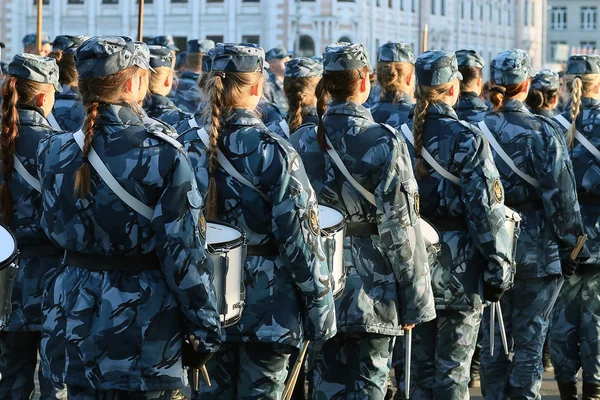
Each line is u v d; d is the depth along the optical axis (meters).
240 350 5.05
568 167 6.75
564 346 7.65
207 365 5.12
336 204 5.57
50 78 6.11
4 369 6.25
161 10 75.62
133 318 4.33
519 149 6.75
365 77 5.58
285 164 4.86
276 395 5.10
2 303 4.90
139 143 4.34
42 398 6.49
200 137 5.11
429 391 6.41
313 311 4.89
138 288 4.35
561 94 13.56
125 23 75.06
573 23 110.00
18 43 74.50
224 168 4.94
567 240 6.80
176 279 4.29
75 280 4.44
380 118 7.84
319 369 5.72
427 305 5.52
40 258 6.09
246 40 75.56
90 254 4.41
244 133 4.93
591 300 7.59
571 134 7.65
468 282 6.10
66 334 4.38
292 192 4.85
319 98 5.58
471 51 7.94
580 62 7.70
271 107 8.12
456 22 92.50
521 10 103.69
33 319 6.10
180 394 7.78
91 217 4.36
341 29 75.75
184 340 4.41
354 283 5.49
